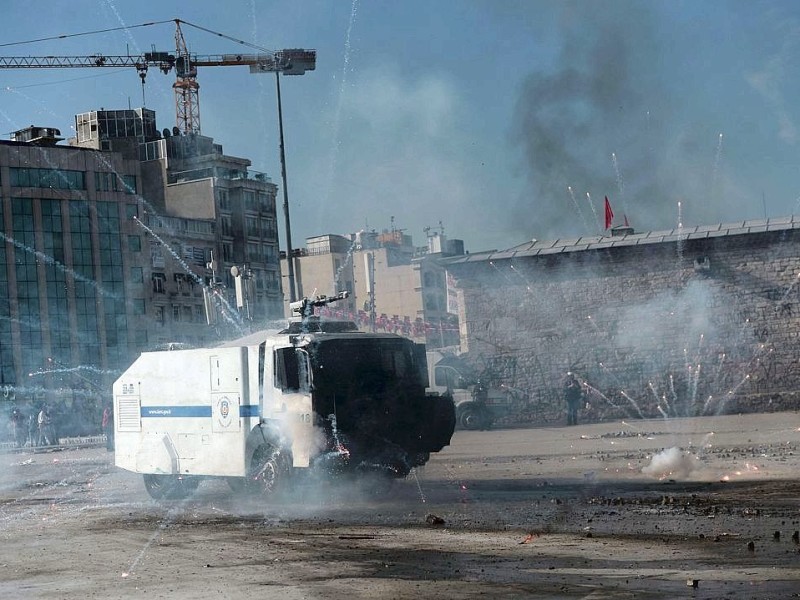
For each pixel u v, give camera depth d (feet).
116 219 483.51
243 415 102.06
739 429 178.91
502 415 246.27
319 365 96.68
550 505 85.97
